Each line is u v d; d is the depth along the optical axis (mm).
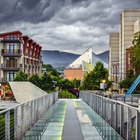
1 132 8562
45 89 61562
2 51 65000
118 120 11750
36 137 10930
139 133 8109
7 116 8586
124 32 77500
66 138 10852
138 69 42469
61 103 32531
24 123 11250
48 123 14750
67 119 16500
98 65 73875
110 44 102000
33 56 79312
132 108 8602
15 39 65000
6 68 65188
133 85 44719
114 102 12234
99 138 10867
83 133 11898
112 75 96250
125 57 76875
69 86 75375
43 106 19109
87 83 73750
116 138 10672
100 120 16062
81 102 35062
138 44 41438
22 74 60219
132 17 77375
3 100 47375
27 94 28609
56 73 80312
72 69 147750
